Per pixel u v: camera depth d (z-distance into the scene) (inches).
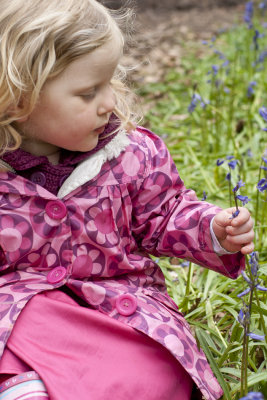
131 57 230.7
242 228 66.8
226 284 92.8
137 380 63.6
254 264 60.2
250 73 183.6
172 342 65.8
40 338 65.3
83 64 62.4
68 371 63.1
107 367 64.1
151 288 75.5
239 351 78.0
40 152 71.2
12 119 65.0
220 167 129.6
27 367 64.0
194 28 288.8
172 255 75.5
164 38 269.3
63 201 69.6
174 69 219.6
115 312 68.7
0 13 62.6
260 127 148.9
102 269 71.7
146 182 73.2
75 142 67.0
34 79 62.4
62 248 70.1
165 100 188.7
